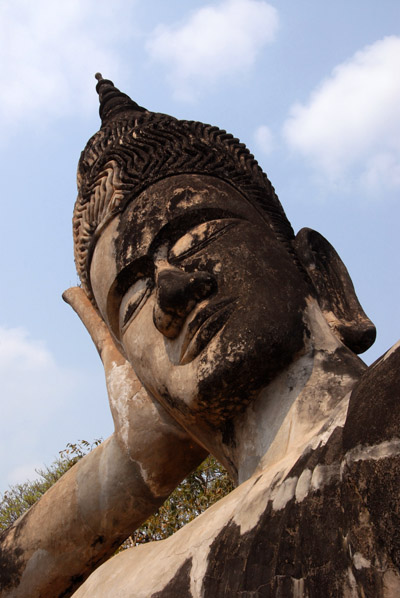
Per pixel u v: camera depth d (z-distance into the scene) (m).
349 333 3.41
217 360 3.03
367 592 1.95
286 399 3.04
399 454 1.99
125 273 3.57
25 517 4.04
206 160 3.84
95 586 3.04
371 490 2.01
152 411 3.83
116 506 3.85
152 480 3.84
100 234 3.79
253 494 2.54
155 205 3.59
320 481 2.25
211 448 3.38
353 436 2.14
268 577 2.22
